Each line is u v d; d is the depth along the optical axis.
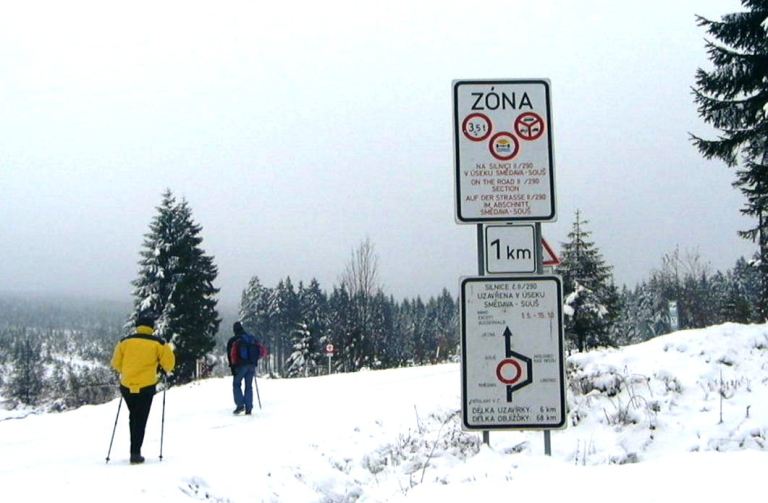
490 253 9.36
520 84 9.62
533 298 9.26
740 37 22.25
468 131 9.55
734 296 41.56
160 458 11.23
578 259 41.62
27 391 64.62
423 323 87.12
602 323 39.25
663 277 53.34
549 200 9.43
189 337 48.22
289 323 87.94
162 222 49.56
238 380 16.80
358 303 50.12
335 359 51.12
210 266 51.34
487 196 9.45
